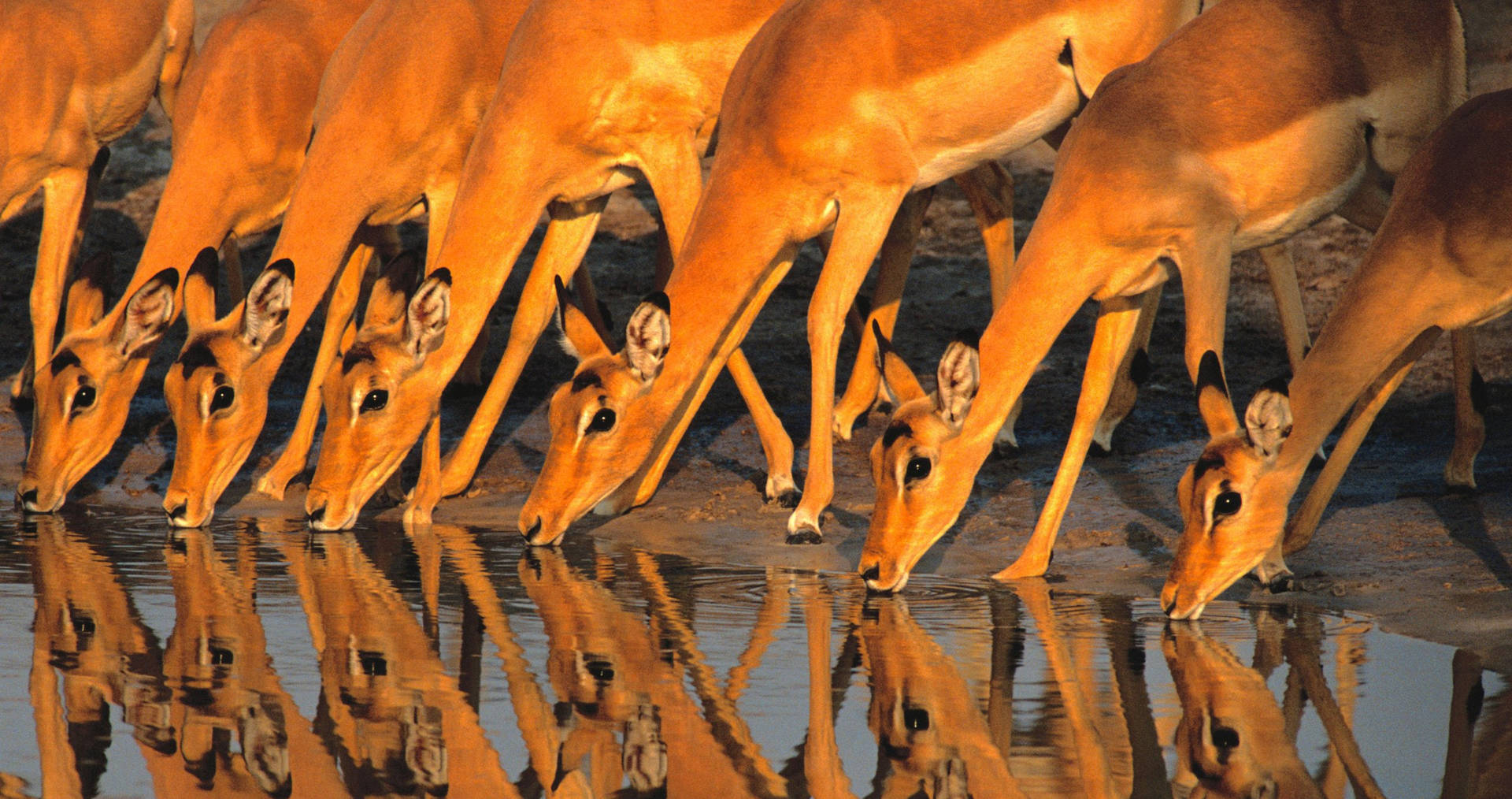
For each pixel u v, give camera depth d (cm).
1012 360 2545
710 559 2734
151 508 3238
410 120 3238
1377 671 1962
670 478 3384
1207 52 2653
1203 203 2541
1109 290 2586
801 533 2836
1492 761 1612
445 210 3359
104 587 2478
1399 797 1514
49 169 3753
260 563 2681
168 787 1565
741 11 3073
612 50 3042
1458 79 2823
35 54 3697
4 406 4081
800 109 2777
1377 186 2858
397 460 3058
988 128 2948
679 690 1905
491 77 3322
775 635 2184
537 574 2608
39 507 3181
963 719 1786
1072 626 2241
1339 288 4741
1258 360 4119
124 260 5206
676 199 3120
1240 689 1895
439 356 3036
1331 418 2383
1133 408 3606
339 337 3447
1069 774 1599
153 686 1917
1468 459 2856
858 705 1841
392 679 1950
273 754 1669
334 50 3609
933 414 2475
